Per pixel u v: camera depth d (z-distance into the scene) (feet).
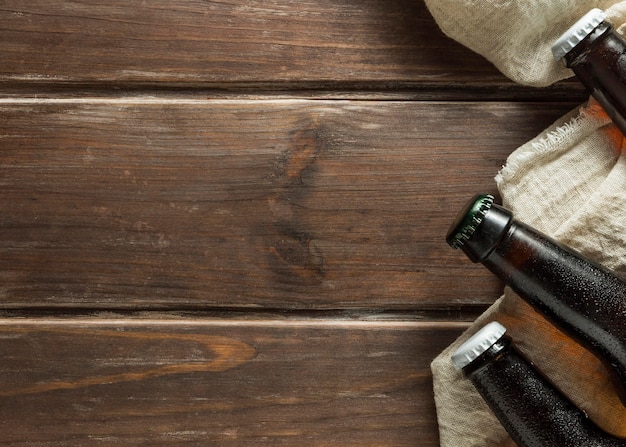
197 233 2.18
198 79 2.18
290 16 2.18
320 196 2.18
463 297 2.17
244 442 2.18
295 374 2.18
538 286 1.87
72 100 2.19
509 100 2.19
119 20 2.18
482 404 2.09
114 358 2.18
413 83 2.18
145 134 2.18
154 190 2.18
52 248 2.18
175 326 2.19
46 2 2.18
